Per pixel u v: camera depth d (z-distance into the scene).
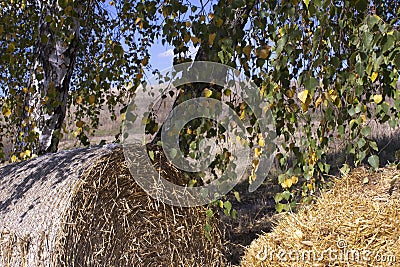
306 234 2.94
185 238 3.34
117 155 3.09
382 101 2.04
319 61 2.00
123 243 3.11
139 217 3.21
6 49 4.47
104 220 2.99
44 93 4.03
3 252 2.81
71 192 2.78
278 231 3.21
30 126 4.09
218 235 3.45
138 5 3.23
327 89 2.20
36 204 2.85
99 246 2.93
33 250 2.70
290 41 2.13
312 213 3.18
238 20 2.65
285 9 2.20
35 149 4.05
